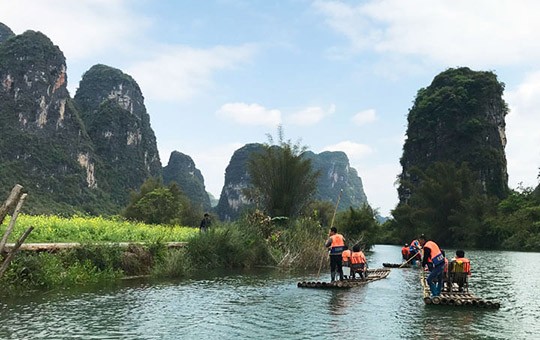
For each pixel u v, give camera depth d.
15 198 6.50
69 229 17.69
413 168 91.50
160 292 12.45
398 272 21.39
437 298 11.29
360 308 10.66
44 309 9.48
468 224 72.44
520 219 68.19
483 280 19.27
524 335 8.16
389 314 9.98
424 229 78.44
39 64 164.25
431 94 137.12
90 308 9.75
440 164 85.19
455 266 13.00
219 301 11.30
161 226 31.23
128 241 18.20
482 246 71.38
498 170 116.31
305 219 26.95
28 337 7.24
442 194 78.00
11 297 10.75
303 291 13.44
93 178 170.62
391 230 93.31
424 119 132.00
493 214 74.50
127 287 13.11
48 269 12.48
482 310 10.79
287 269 21.33
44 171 150.50
